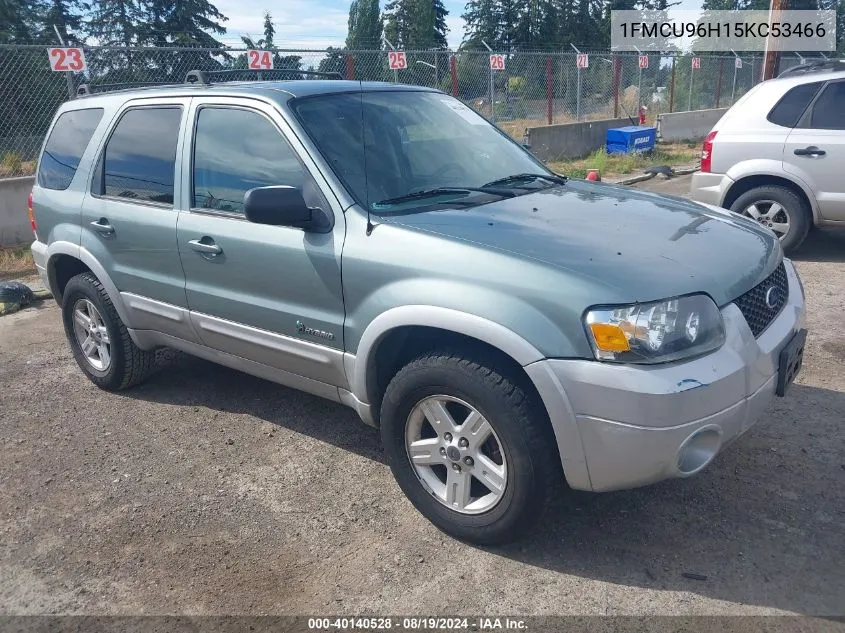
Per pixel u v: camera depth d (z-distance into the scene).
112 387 4.93
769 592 2.82
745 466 3.66
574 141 16.33
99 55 12.27
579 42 45.25
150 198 4.23
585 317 2.66
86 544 3.34
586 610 2.79
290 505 3.57
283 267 3.50
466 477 3.12
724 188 7.36
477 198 3.57
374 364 3.30
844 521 3.21
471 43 43.59
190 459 4.05
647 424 2.61
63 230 4.80
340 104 3.84
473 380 2.90
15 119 11.39
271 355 3.76
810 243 7.98
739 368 2.77
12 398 4.94
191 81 4.34
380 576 3.04
